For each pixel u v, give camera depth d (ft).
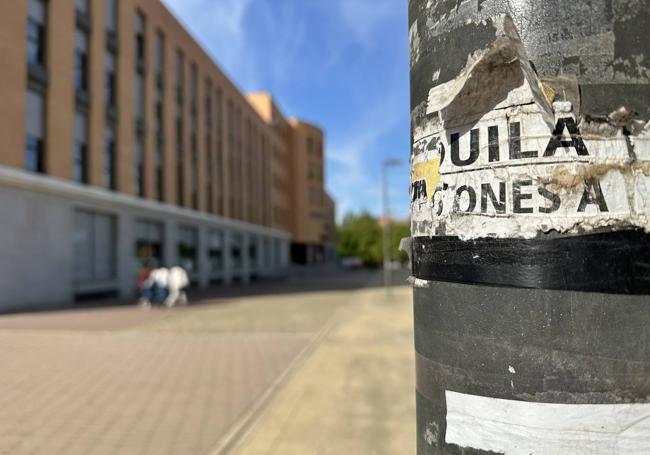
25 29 59.98
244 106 150.20
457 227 5.60
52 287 62.95
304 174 219.82
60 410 19.72
